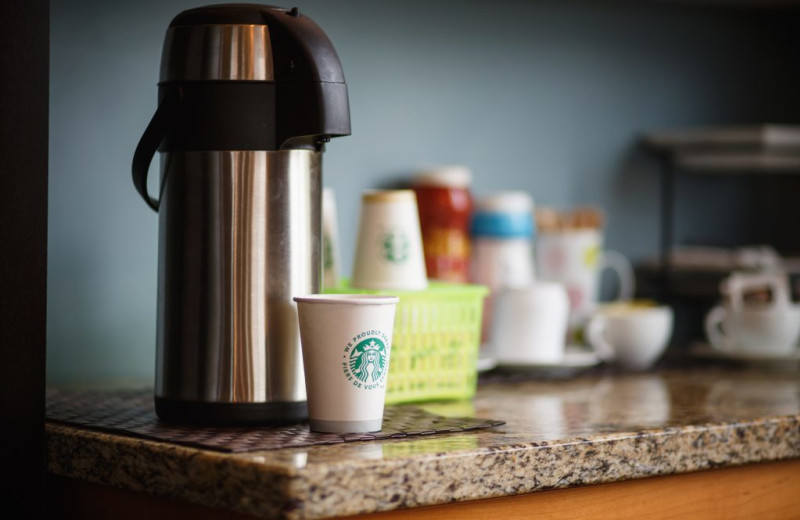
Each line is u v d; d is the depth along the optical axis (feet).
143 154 3.35
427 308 4.09
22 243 3.18
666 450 3.31
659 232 6.70
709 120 6.88
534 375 5.02
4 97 3.15
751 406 4.04
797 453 3.69
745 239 7.09
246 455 2.74
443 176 5.44
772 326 5.54
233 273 3.27
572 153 6.32
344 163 5.44
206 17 3.31
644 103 6.61
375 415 3.16
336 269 4.46
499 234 5.65
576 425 3.46
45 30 3.22
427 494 2.76
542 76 6.18
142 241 4.82
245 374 3.26
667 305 6.70
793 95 7.23
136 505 3.10
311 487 2.54
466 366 4.26
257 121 3.27
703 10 6.82
